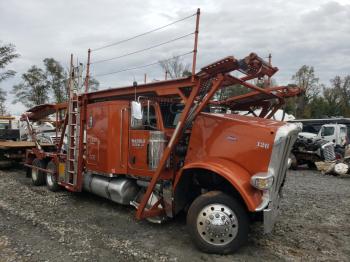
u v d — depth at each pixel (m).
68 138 7.82
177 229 5.87
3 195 8.23
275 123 5.21
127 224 6.11
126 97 6.82
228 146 5.11
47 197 8.06
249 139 4.97
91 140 7.19
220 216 4.79
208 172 5.40
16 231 5.65
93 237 5.42
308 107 54.00
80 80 7.77
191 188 5.78
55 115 10.03
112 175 6.57
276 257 4.81
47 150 10.35
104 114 6.75
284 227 6.18
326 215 7.11
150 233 5.66
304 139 16.33
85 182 7.45
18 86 48.84
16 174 11.91
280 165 4.97
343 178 13.01
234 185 4.73
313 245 5.33
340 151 17.64
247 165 4.95
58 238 5.35
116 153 6.55
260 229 5.97
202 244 4.86
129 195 6.54
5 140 15.41
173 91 5.64
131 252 4.85
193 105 5.44
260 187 4.64
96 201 7.71
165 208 5.81
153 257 4.70
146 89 6.07
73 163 7.73
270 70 5.72
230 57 4.67
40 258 4.59
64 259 4.57
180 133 5.43
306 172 15.02
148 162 6.10
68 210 6.98
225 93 6.79
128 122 6.48
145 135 6.16
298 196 9.05
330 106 57.28
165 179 5.85
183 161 5.80
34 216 6.47
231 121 5.16
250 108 7.22
